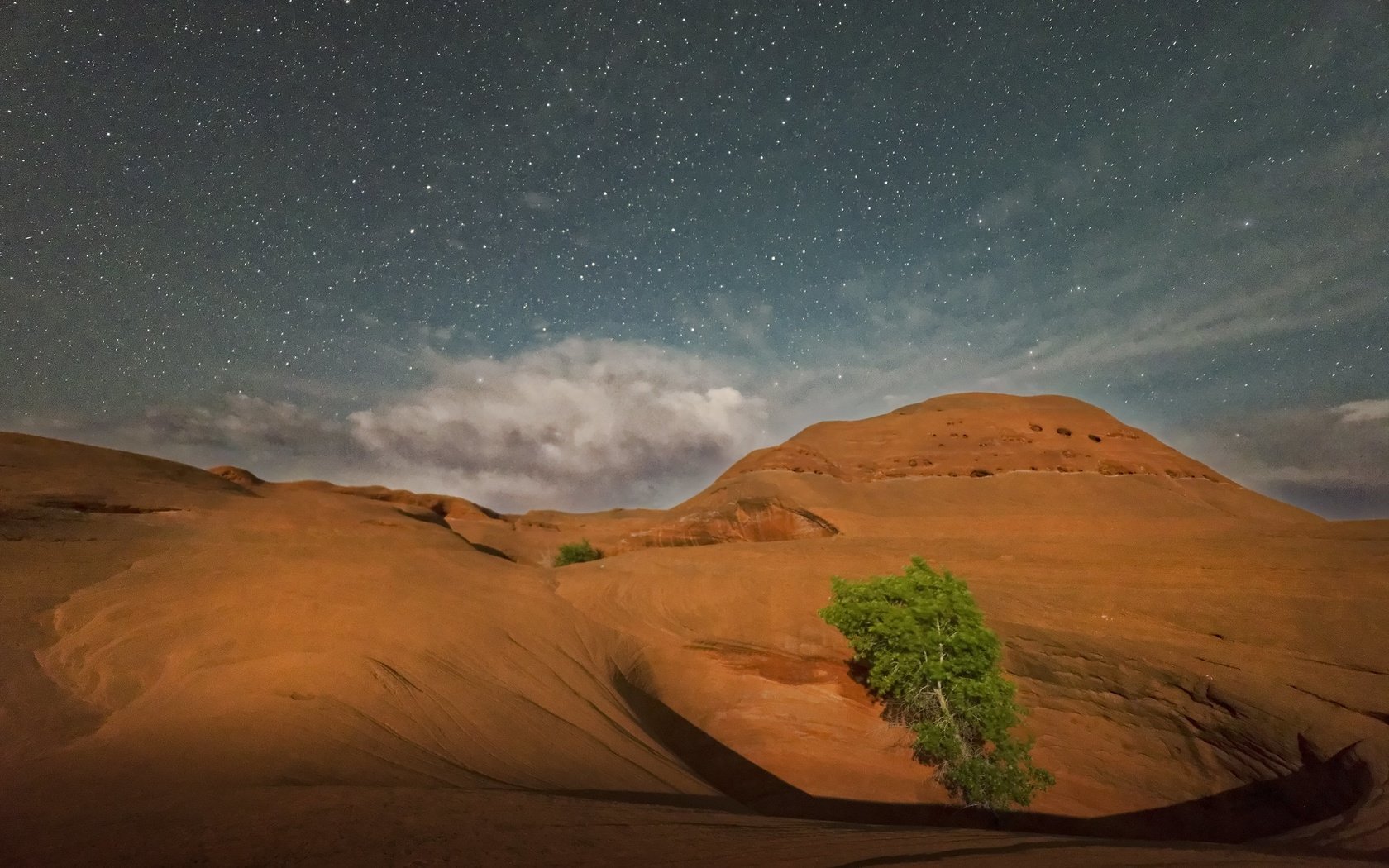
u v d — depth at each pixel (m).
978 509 55.78
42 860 5.25
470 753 11.38
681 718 18.58
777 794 15.28
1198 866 5.71
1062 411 73.81
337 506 39.50
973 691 14.47
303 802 6.82
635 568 29.27
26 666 14.36
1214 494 59.94
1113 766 15.74
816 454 69.25
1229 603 18.27
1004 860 5.78
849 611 16.06
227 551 24.48
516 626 20.25
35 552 21.59
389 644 16.14
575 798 8.48
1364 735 13.45
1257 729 14.96
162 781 7.93
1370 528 20.34
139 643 15.38
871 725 17.44
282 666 13.59
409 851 5.41
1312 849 7.84
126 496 31.09
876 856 5.91
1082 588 20.94
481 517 79.19
